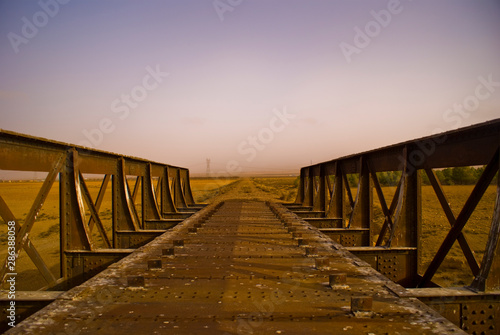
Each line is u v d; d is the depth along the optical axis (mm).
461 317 3414
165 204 14422
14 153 4570
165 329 2672
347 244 8523
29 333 2576
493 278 3512
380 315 2922
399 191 6453
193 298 3395
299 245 6148
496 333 3406
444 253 4809
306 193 17641
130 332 2611
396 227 6191
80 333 2584
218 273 4336
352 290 3619
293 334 2580
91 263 5793
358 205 8734
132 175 10047
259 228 8422
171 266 4695
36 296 3537
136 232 8469
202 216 10742
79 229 5852
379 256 6008
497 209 3676
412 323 2756
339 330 2639
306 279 4047
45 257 9961
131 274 4285
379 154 7875
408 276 6039
